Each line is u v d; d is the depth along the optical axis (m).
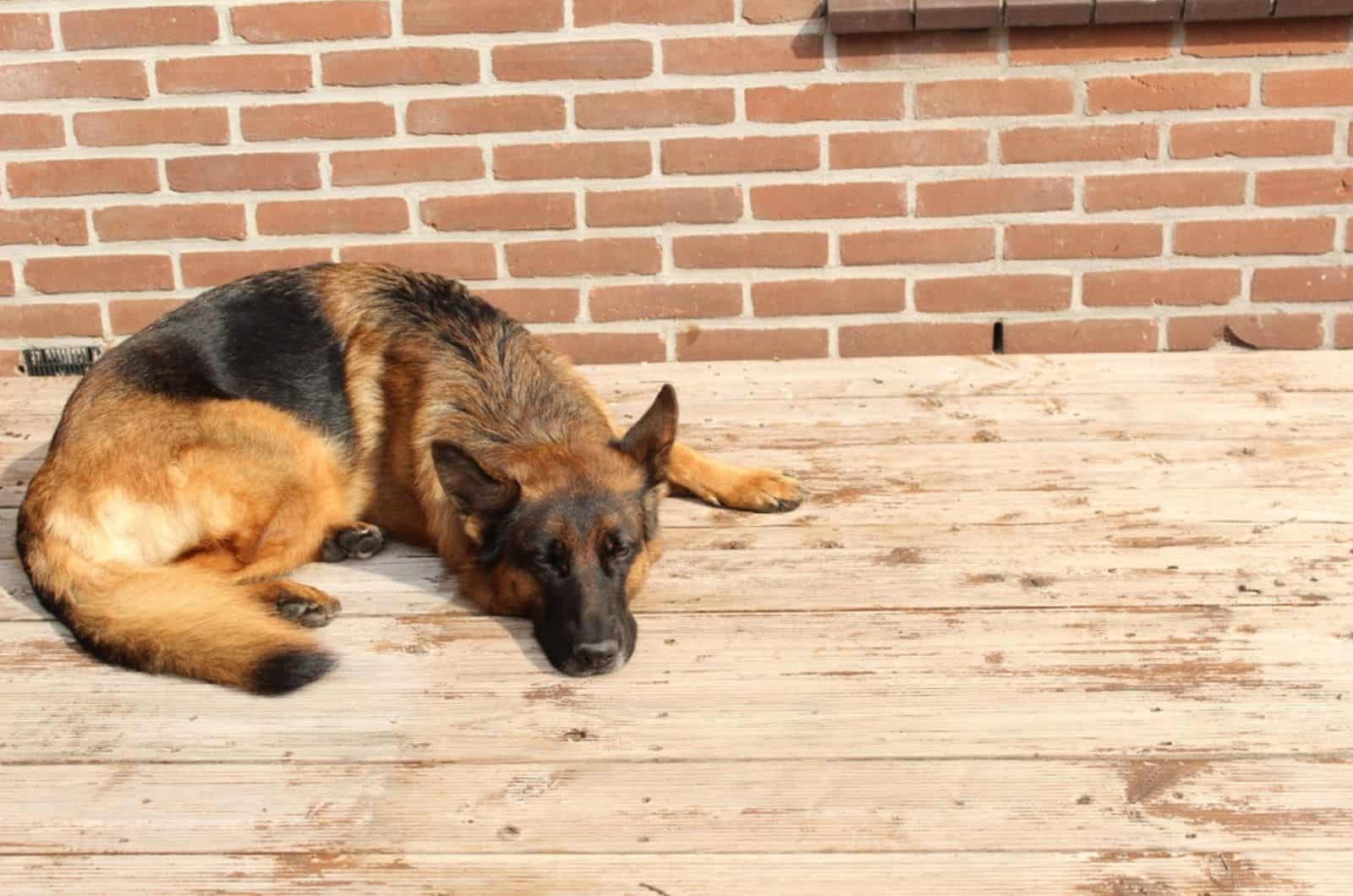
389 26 3.17
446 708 2.47
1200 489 2.83
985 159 3.19
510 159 3.22
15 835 2.32
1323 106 3.14
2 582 2.72
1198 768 2.36
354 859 2.29
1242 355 3.21
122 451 2.67
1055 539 2.73
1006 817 2.31
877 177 3.20
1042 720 2.43
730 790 2.35
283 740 2.44
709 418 3.08
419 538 2.81
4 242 3.26
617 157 3.21
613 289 3.27
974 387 3.14
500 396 2.78
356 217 3.25
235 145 3.22
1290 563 2.66
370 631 2.61
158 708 2.48
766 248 3.24
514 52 3.17
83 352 3.32
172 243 3.27
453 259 3.27
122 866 2.29
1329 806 2.31
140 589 2.59
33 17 3.16
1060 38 3.13
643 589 2.66
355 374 2.82
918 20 3.10
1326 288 3.21
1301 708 2.43
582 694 2.49
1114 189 3.19
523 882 2.26
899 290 3.25
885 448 2.97
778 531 2.78
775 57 3.16
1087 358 3.23
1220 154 3.17
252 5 3.16
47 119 3.21
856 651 2.54
